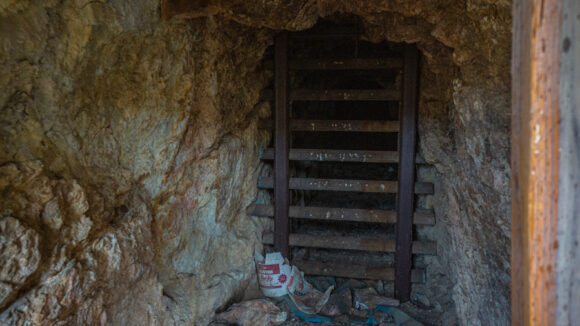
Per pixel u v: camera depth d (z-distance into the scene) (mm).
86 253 1783
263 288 3365
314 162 4641
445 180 2982
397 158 3260
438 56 2631
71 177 1724
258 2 2188
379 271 3441
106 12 1711
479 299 2363
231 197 3102
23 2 1440
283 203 3414
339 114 6500
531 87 661
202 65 2465
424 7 2049
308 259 3895
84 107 1806
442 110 2891
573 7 625
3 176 1406
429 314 3207
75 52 1661
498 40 1691
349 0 2281
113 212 2004
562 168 659
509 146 1772
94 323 1842
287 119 3318
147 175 2268
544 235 678
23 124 1520
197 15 2109
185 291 2686
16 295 1464
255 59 3088
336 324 3078
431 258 3416
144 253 2213
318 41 3672
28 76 1518
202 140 2631
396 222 3309
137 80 2043
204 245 2859
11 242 1378
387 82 4152
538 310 696
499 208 1949
